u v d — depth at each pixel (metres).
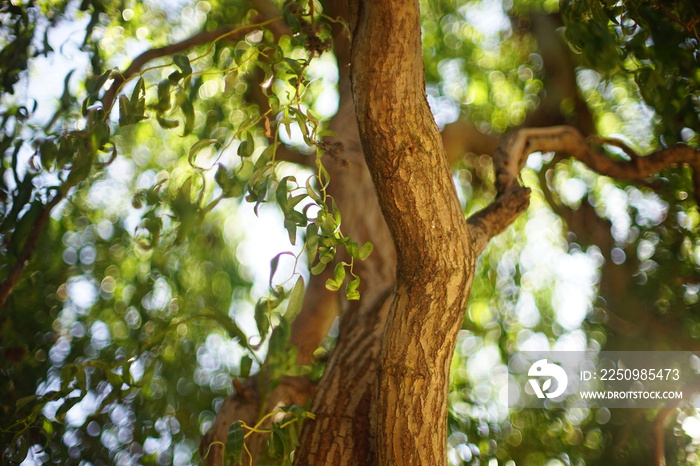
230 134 4.75
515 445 4.57
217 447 3.26
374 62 2.05
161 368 4.62
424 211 2.18
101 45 4.11
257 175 2.04
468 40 5.84
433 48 5.77
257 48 2.19
